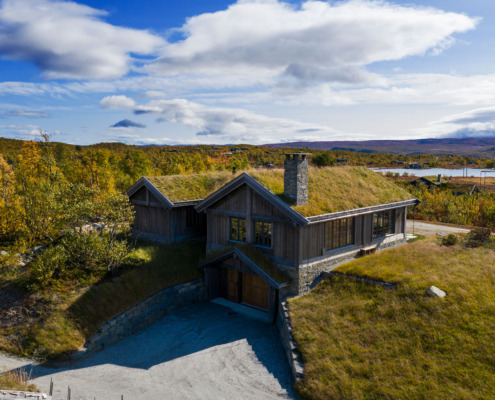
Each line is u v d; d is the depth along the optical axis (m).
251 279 20.28
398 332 13.11
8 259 19.16
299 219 16.97
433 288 14.68
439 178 85.50
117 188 41.25
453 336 12.38
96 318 16.36
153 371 13.70
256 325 17.64
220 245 21.45
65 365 14.18
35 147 39.12
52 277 18.23
